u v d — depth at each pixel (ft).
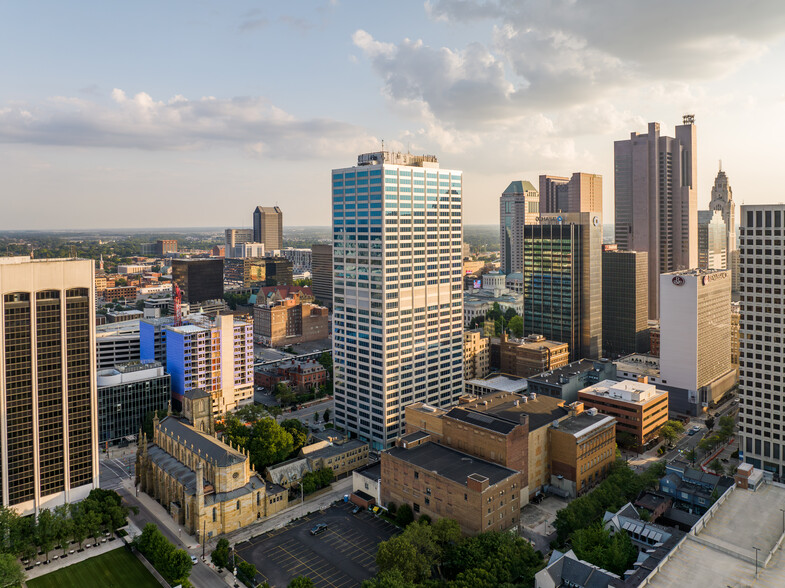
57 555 604.90
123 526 652.07
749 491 603.67
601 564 506.89
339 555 591.37
